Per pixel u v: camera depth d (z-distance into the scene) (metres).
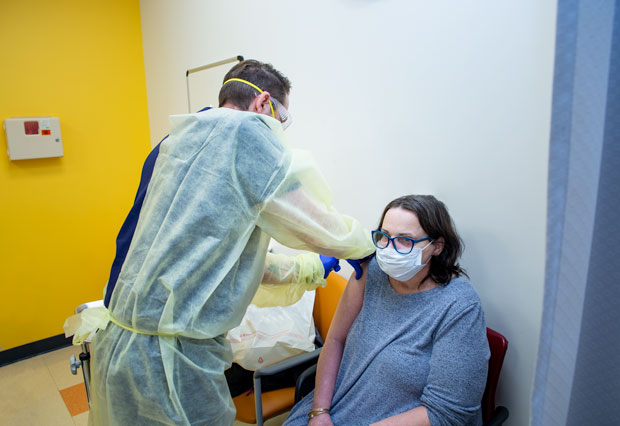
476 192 1.28
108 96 2.78
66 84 2.60
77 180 2.72
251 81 1.18
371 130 1.58
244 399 1.57
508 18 1.13
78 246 2.78
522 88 1.12
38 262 2.65
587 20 0.63
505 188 1.20
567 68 0.64
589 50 0.64
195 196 1.02
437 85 1.32
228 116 1.04
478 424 1.17
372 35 1.50
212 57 2.30
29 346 2.68
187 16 2.41
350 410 1.22
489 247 1.28
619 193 0.77
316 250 1.12
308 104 1.84
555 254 0.69
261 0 1.94
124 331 1.12
